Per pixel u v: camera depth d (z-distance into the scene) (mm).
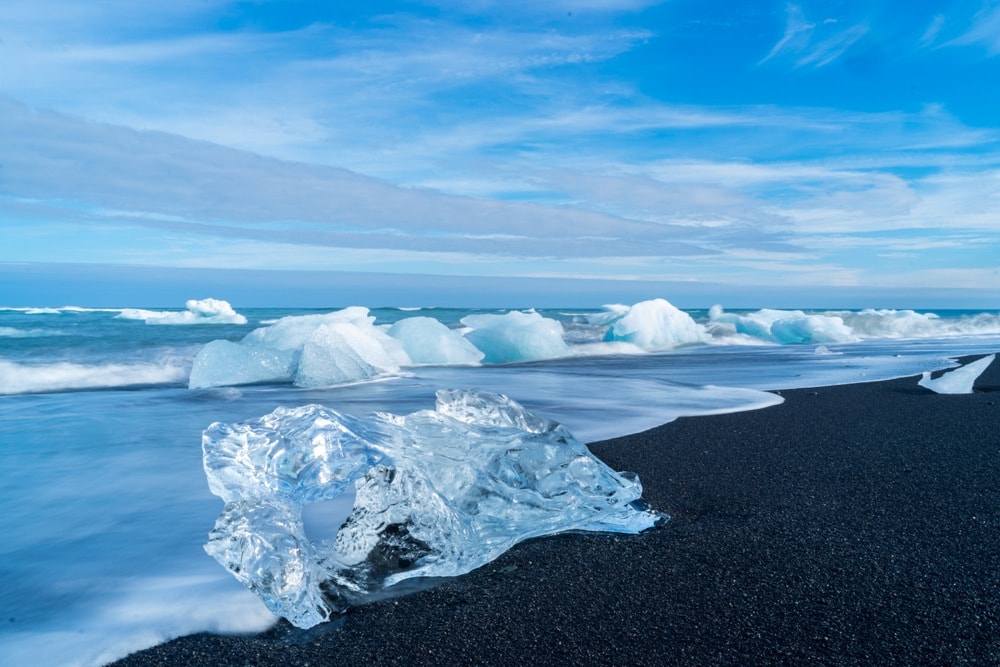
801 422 5586
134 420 5777
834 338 17531
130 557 2604
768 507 3221
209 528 2965
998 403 6676
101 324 17062
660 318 16016
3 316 21422
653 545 2717
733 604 2166
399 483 2498
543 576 2406
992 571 2424
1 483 3709
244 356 8875
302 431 2686
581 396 7281
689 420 5684
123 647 1912
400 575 2391
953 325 21391
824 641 1926
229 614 2100
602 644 1913
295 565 2104
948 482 3670
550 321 13602
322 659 1851
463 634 1982
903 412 6133
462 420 3473
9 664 1815
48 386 8281
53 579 2381
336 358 8773
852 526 2936
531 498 2965
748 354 13844
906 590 2264
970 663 1803
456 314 30609
